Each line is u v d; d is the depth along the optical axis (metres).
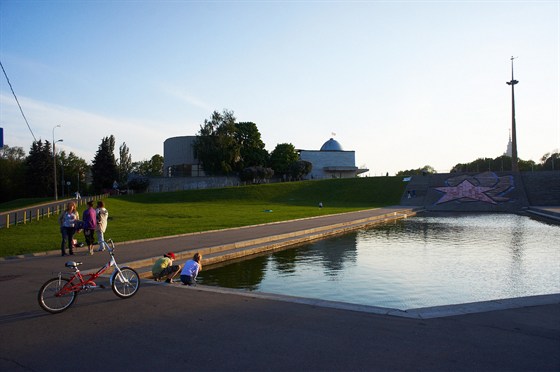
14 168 88.06
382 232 28.69
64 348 6.30
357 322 7.26
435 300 12.05
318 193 69.94
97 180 84.00
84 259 14.88
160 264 11.94
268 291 12.98
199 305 8.57
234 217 33.94
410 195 63.78
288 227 26.89
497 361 5.57
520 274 15.45
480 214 47.09
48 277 11.73
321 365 5.54
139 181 78.50
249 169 82.12
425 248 21.55
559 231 29.25
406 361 5.61
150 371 5.48
